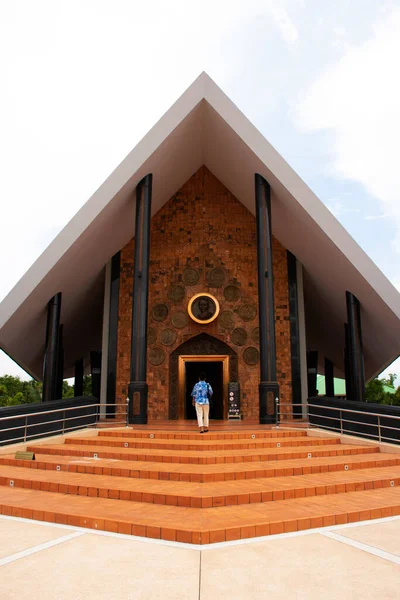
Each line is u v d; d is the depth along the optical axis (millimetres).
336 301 16719
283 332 16156
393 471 7566
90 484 6234
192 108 12695
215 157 15406
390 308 13008
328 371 25922
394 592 3166
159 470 6902
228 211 17016
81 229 12570
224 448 9133
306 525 4750
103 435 10773
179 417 15719
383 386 44594
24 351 16828
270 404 12477
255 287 16516
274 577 3424
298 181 12680
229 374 15914
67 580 3363
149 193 13508
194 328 16156
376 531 4645
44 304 14461
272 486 6137
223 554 3934
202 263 16547
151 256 16875
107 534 4539
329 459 8328
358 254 12766
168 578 3400
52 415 10625
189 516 4871
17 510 5301
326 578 3408
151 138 12688
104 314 16453
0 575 3461
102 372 16156
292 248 15977
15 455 8219
